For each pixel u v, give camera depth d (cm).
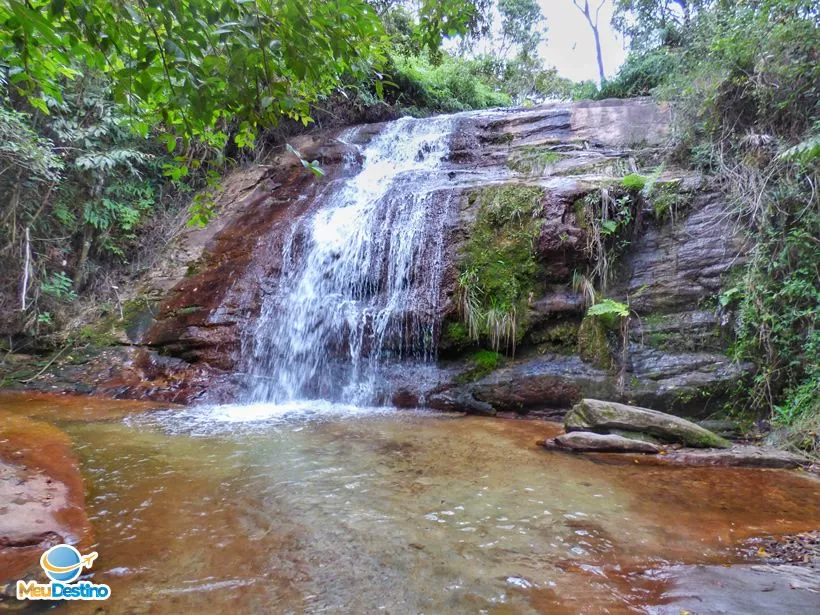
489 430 537
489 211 718
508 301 658
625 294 634
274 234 903
